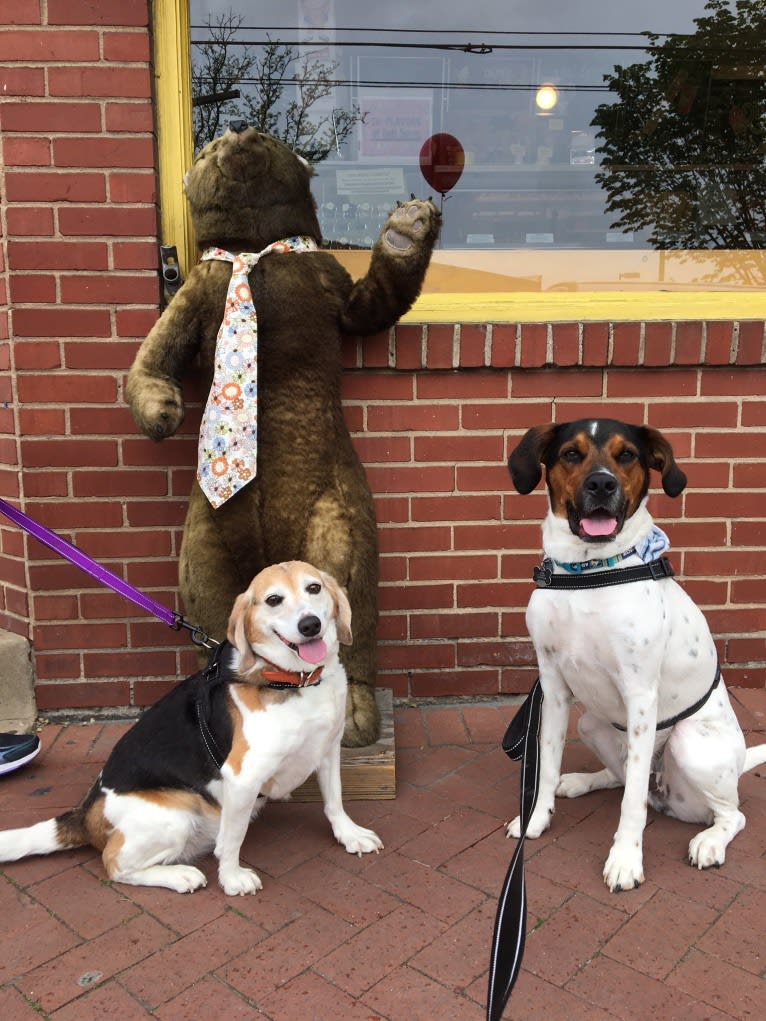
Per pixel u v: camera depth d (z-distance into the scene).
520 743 2.96
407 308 3.30
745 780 3.14
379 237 3.20
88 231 3.44
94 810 2.57
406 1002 2.05
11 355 3.51
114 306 3.50
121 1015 2.03
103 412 3.57
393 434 3.70
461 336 3.59
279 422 3.08
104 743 3.55
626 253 4.36
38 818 2.96
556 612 2.64
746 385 3.72
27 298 3.46
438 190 4.25
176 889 2.50
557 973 2.14
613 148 4.34
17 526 3.66
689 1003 2.03
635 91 4.28
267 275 3.08
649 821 2.89
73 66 3.34
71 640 3.72
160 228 3.55
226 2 3.77
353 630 3.21
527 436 2.68
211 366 3.16
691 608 2.75
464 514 3.77
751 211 4.39
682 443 3.75
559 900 2.44
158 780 2.52
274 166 3.12
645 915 2.37
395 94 4.14
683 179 4.34
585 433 2.54
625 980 2.11
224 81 3.88
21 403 3.54
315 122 4.09
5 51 3.31
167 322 3.13
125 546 3.67
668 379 3.70
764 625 3.91
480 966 2.18
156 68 3.46
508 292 4.24
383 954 2.23
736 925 2.32
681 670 2.66
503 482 3.75
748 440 3.76
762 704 3.79
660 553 2.61
